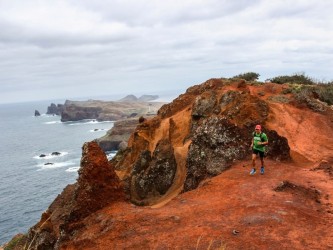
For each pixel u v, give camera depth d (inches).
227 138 745.6
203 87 1396.4
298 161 746.8
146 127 1241.4
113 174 578.6
